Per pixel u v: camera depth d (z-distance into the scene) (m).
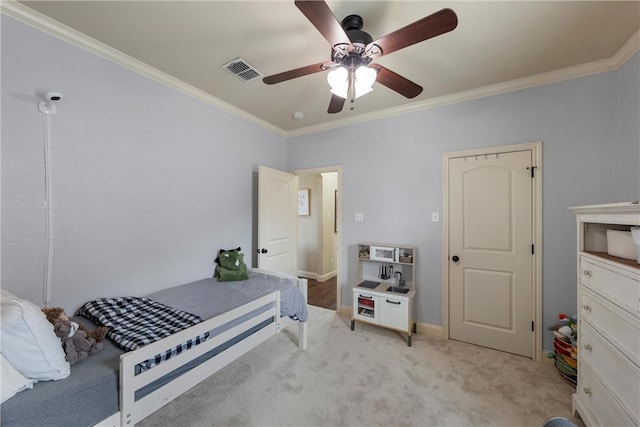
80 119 1.85
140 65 2.15
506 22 1.66
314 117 3.33
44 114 1.69
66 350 1.24
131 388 1.23
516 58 2.06
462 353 2.46
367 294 2.86
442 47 1.91
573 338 2.01
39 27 1.66
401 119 3.02
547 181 2.32
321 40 1.87
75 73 1.82
